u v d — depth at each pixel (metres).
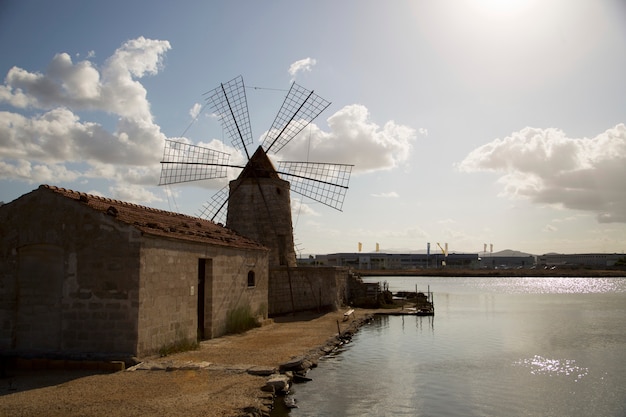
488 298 62.91
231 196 36.41
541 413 13.63
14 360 14.85
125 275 15.41
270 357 17.22
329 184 38.25
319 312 34.97
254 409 11.34
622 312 43.22
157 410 10.85
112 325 15.33
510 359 20.89
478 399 14.77
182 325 18.30
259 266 27.28
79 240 15.75
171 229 18.59
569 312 43.12
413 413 13.20
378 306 43.03
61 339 15.52
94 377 13.71
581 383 16.88
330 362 19.16
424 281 124.31
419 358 20.83
